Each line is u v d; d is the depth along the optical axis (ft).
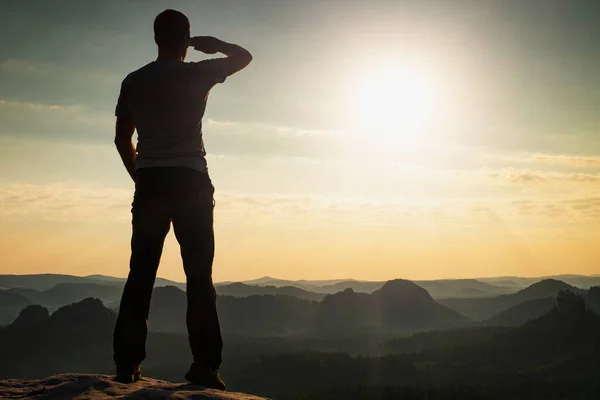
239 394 15.97
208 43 19.36
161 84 17.44
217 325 18.28
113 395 14.58
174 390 15.64
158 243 18.07
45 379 16.75
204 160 18.22
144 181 17.62
